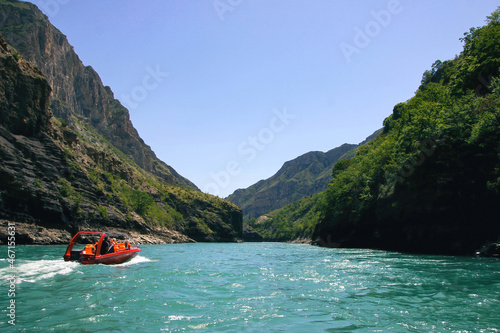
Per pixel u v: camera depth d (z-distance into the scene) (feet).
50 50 532.73
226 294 40.70
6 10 499.10
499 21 147.95
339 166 323.98
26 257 74.28
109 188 244.22
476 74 136.26
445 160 118.21
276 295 40.45
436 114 133.18
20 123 171.01
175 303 35.04
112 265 64.75
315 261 89.81
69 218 170.91
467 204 110.73
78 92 621.72
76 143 246.68
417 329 27.25
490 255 97.30
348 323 28.78
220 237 437.58
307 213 597.11
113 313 30.12
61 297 35.40
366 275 58.54
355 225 189.98
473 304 35.83
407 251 138.31
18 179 150.61
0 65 163.53
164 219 333.83
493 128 100.73
